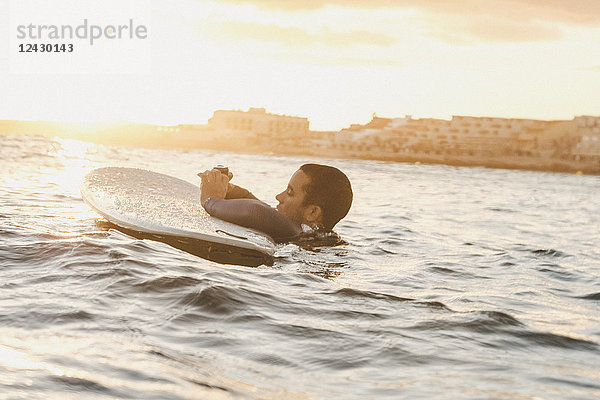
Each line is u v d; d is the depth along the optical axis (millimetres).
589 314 3193
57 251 3518
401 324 2652
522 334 2596
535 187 32188
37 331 2115
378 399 1734
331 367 2016
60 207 6320
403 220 8414
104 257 3443
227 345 2160
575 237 7832
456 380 1944
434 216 9656
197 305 2650
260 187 15242
